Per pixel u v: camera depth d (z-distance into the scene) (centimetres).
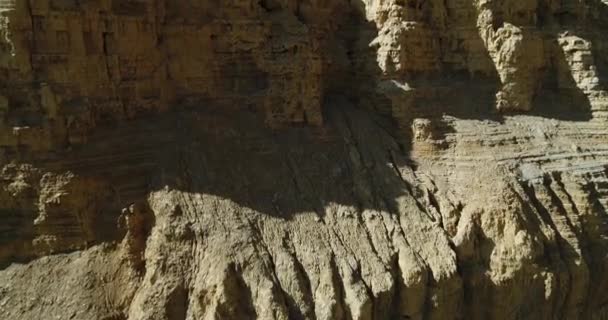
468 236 1841
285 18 2039
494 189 1931
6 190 1565
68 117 1606
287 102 1962
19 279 1555
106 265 1605
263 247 1680
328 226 1781
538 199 1981
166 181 1702
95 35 1667
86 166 1628
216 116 1894
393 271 1738
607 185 2092
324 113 2067
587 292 1980
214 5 1927
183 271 1598
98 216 1639
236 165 1819
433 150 2039
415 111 2091
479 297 1845
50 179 1577
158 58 1828
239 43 1950
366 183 1905
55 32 1588
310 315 1606
